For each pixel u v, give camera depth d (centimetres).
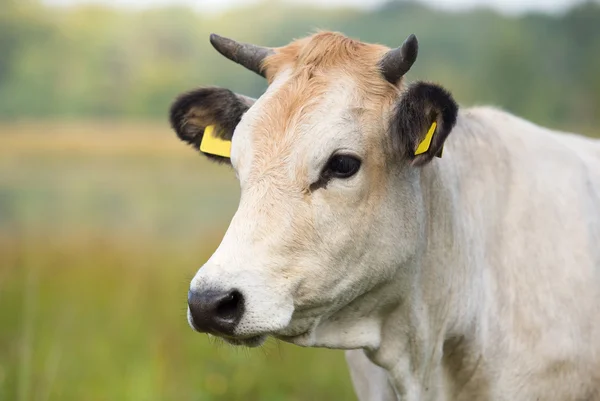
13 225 2011
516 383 560
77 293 1210
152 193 3052
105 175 3928
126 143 5822
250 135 499
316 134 489
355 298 521
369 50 531
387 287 528
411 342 551
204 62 8306
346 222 494
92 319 1092
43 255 1460
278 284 476
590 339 566
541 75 8112
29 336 801
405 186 517
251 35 9306
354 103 502
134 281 1241
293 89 506
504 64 8206
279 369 913
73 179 3775
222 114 574
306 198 486
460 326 566
